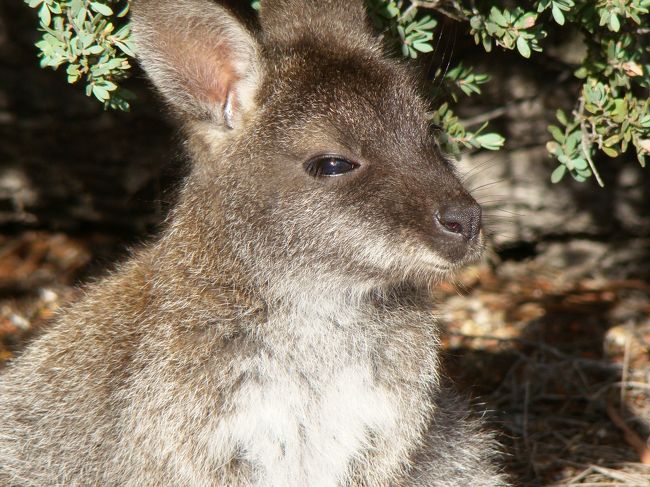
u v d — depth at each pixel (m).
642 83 1.06
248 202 0.96
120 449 0.97
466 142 1.06
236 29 0.96
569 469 1.10
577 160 1.06
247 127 0.97
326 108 0.96
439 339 1.01
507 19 1.01
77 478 0.99
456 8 1.04
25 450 1.00
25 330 1.24
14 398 1.02
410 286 0.99
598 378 1.19
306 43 0.98
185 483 0.96
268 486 0.97
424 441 1.01
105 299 1.01
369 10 1.04
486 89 1.27
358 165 0.96
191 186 0.98
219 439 0.96
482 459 1.05
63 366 1.00
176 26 0.95
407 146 0.96
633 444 1.12
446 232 0.95
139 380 0.96
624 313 1.27
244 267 0.96
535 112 1.28
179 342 0.96
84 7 0.99
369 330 0.98
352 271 0.96
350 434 0.97
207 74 0.97
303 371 0.97
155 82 0.96
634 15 1.00
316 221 0.96
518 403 1.16
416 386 0.99
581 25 1.06
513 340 1.21
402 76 0.98
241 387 0.96
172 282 0.97
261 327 0.96
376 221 0.95
